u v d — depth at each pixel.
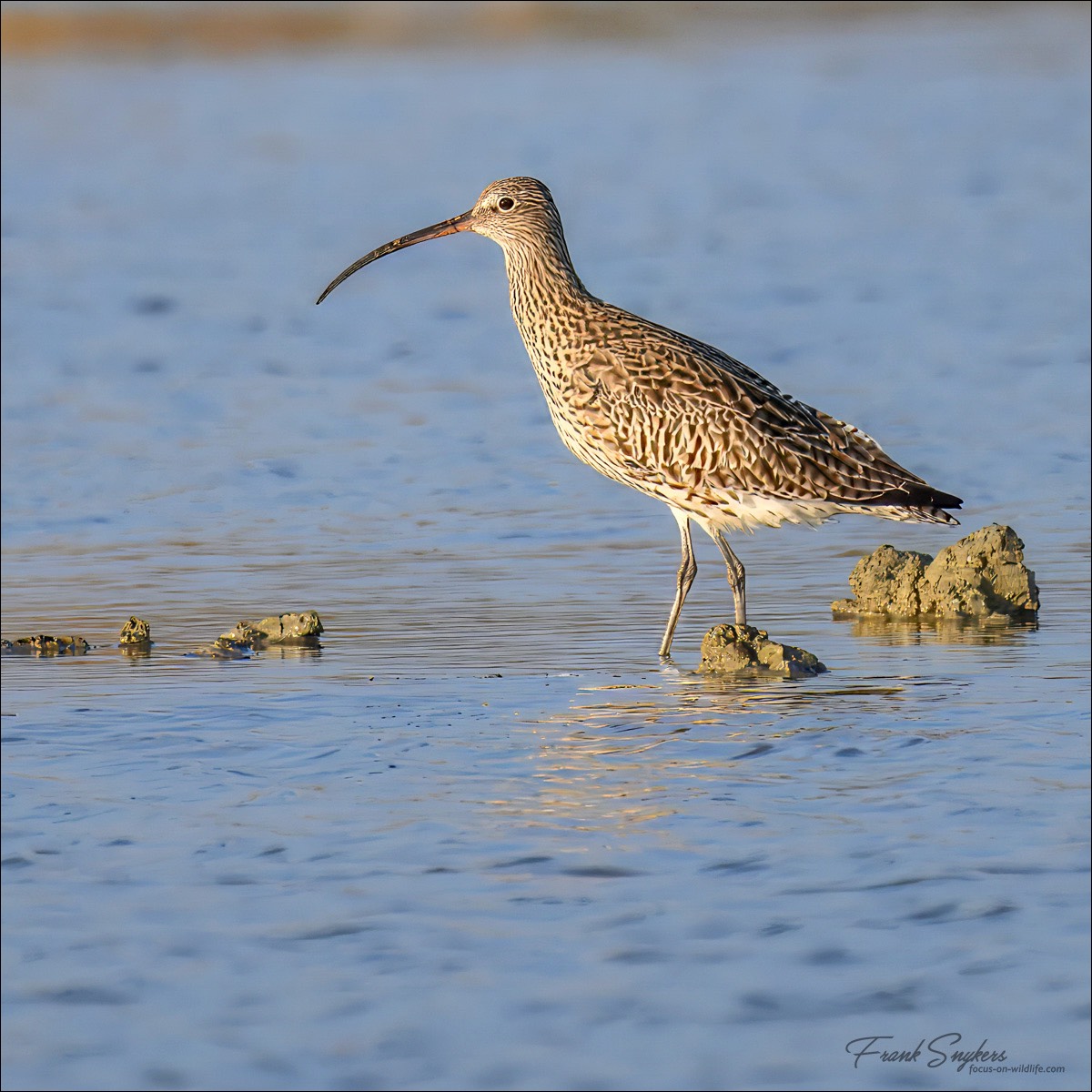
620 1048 6.97
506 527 18.33
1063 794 9.73
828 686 12.48
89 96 57.59
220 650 13.91
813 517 14.30
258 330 28.09
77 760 10.77
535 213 14.83
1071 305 28.67
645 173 43.34
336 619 14.97
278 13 73.00
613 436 14.43
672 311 28.55
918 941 7.83
